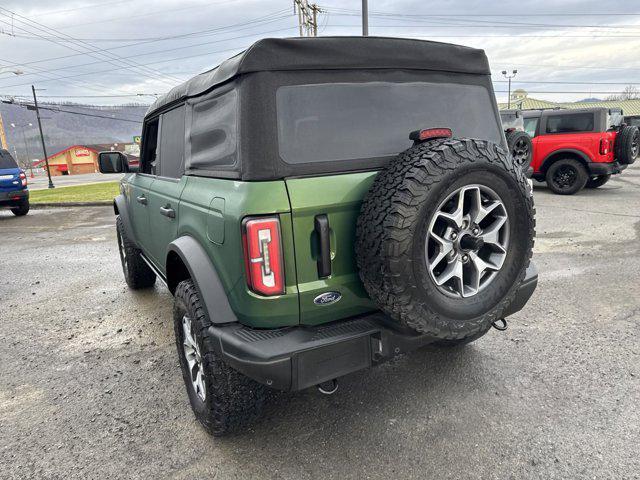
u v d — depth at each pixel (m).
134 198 4.29
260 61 2.06
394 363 3.25
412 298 1.96
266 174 2.04
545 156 10.55
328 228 2.07
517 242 2.28
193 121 2.71
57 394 3.13
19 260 7.25
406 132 2.39
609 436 2.40
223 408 2.35
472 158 2.00
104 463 2.41
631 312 3.95
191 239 2.56
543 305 4.19
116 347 3.85
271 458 2.38
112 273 6.18
